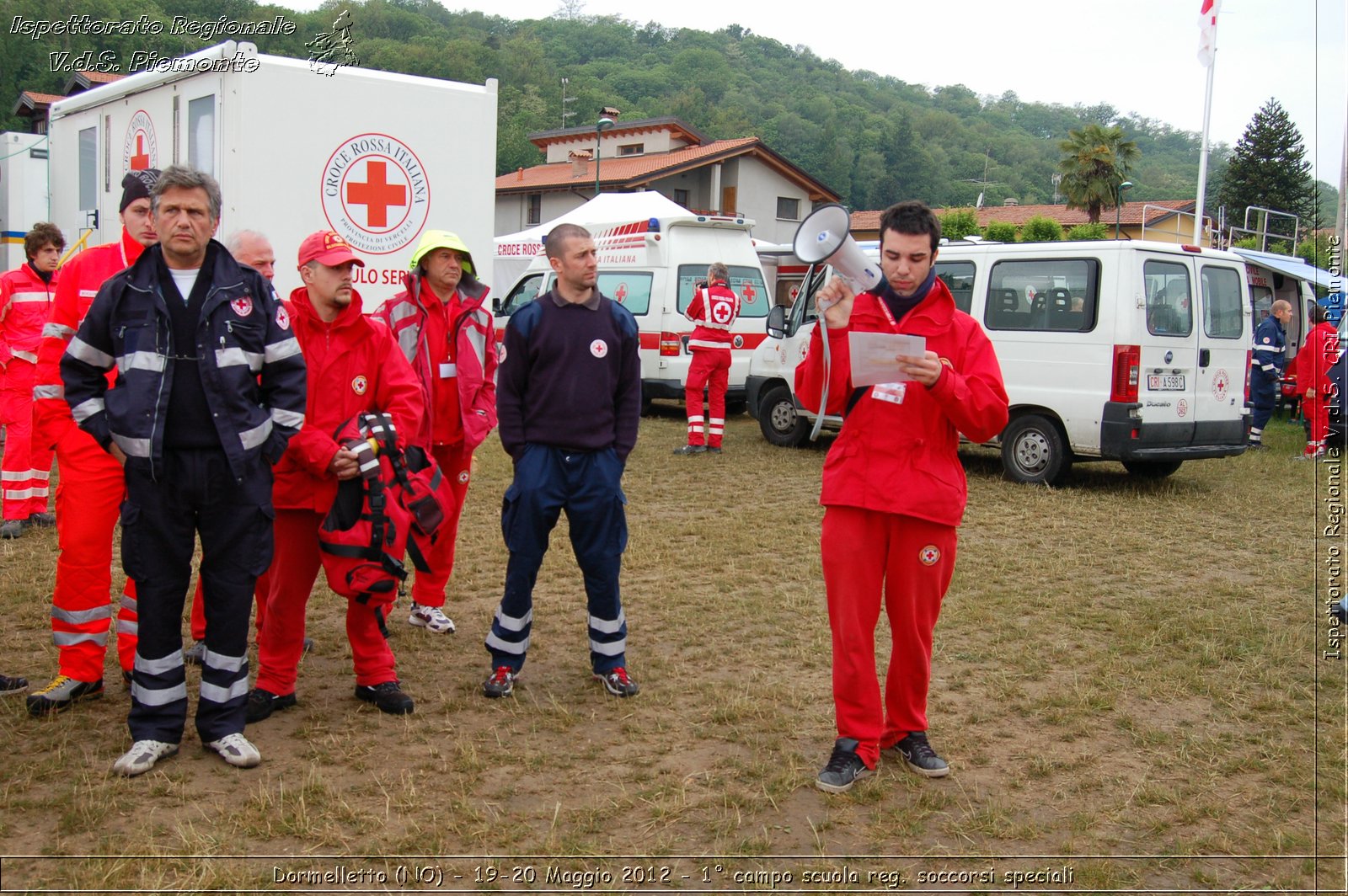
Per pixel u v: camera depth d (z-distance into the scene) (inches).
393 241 347.3
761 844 130.4
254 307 145.9
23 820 130.9
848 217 138.9
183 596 149.6
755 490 371.9
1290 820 139.9
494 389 213.0
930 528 147.4
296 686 181.3
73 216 433.7
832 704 177.6
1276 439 571.8
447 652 202.5
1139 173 3469.5
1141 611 234.1
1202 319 379.2
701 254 569.3
